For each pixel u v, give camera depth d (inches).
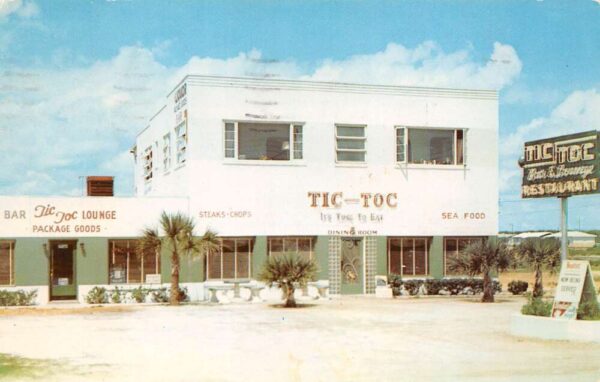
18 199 1034.1
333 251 1144.2
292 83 1134.4
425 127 1192.8
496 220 1221.1
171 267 1059.3
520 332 708.7
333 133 1150.3
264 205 1115.3
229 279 1098.7
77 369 553.6
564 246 741.3
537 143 772.0
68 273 1062.4
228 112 1107.3
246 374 536.7
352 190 1155.9
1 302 1003.3
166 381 514.6
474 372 542.0
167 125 1242.0
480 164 1217.4
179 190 1149.1
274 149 1133.7
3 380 518.6
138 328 767.7
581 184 721.0
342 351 625.3
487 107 1222.9
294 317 859.4
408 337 699.4
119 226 1061.8
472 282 1187.3
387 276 1159.6
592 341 666.8
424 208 1188.5
